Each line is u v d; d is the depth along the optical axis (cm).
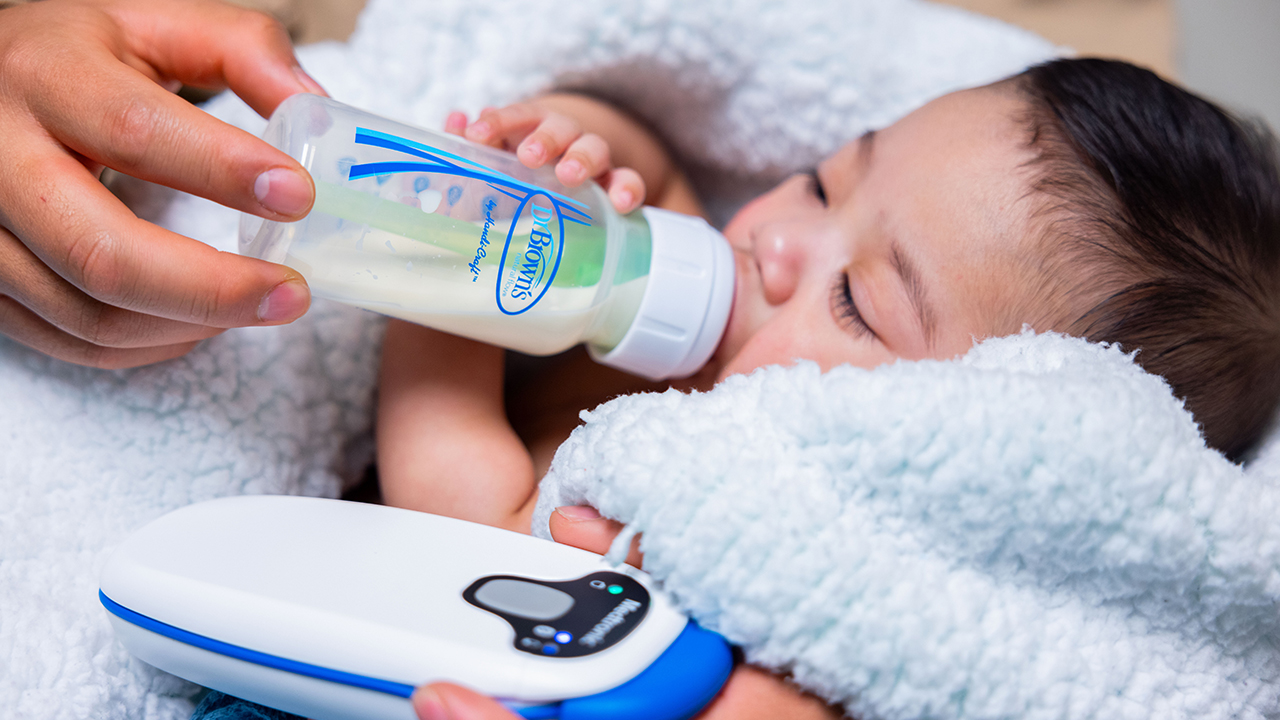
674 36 78
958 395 39
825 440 40
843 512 40
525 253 52
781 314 65
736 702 38
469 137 64
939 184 61
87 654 49
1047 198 59
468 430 65
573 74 80
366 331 67
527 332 56
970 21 96
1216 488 41
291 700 37
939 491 39
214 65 55
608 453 41
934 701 37
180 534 42
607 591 38
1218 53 113
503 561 40
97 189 43
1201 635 44
